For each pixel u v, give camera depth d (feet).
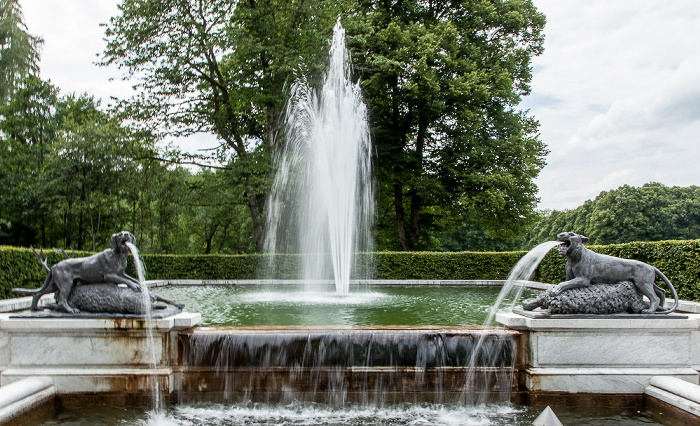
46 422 13.64
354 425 13.78
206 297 33.96
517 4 70.08
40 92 83.15
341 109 41.55
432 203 74.74
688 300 25.54
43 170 71.00
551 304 15.37
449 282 48.06
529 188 70.90
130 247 15.30
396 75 68.03
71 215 70.23
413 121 74.13
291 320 22.54
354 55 65.26
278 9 60.34
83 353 14.93
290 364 15.61
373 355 15.62
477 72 67.05
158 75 59.57
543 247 17.65
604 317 15.01
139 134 59.67
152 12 56.54
